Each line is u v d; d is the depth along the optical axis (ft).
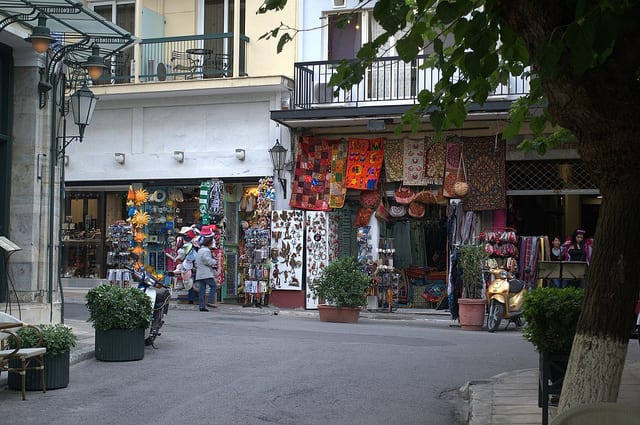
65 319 54.80
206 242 65.77
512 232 60.80
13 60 46.11
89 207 77.00
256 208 69.51
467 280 57.11
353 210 68.49
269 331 49.37
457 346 44.34
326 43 70.08
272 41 71.51
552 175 62.69
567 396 17.47
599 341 17.24
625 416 11.73
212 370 35.17
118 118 74.13
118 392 30.58
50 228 47.01
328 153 67.97
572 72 16.70
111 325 37.09
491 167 63.10
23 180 46.01
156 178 72.79
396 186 66.64
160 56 74.33
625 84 16.62
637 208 17.15
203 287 64.23
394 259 67.82
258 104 70.08
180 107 72.43
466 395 30.94
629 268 17.16
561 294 23.24
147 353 39.96
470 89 22.21
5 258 45.39
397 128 24.61
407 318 62.03
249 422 26.00
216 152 71.15
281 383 32.32
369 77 67.87
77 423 25.68
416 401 29.84
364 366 36.60
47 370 30.94
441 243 67.10
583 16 15.80
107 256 71.92
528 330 23.79
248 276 67.41
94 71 44.52
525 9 17.17
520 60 22.86
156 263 72.74
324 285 58.03
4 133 45.73
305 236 67.21
